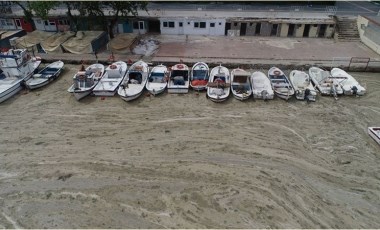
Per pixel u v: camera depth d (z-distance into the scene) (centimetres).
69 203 1452
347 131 1922
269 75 2425
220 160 1688
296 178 1573
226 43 3175
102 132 1916
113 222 1361
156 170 1623
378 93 2311
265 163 1667
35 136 1888
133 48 3014
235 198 1464
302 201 1449
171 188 1520
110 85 2328
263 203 1438
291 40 3269
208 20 3319
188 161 1681
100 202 1453
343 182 1555
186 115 2070
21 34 3297
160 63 2717
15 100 2252
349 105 2178
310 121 2011
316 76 2411
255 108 2139
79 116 2072
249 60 2755
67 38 3045
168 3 3828
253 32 3388
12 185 1552
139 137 1869
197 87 2284
